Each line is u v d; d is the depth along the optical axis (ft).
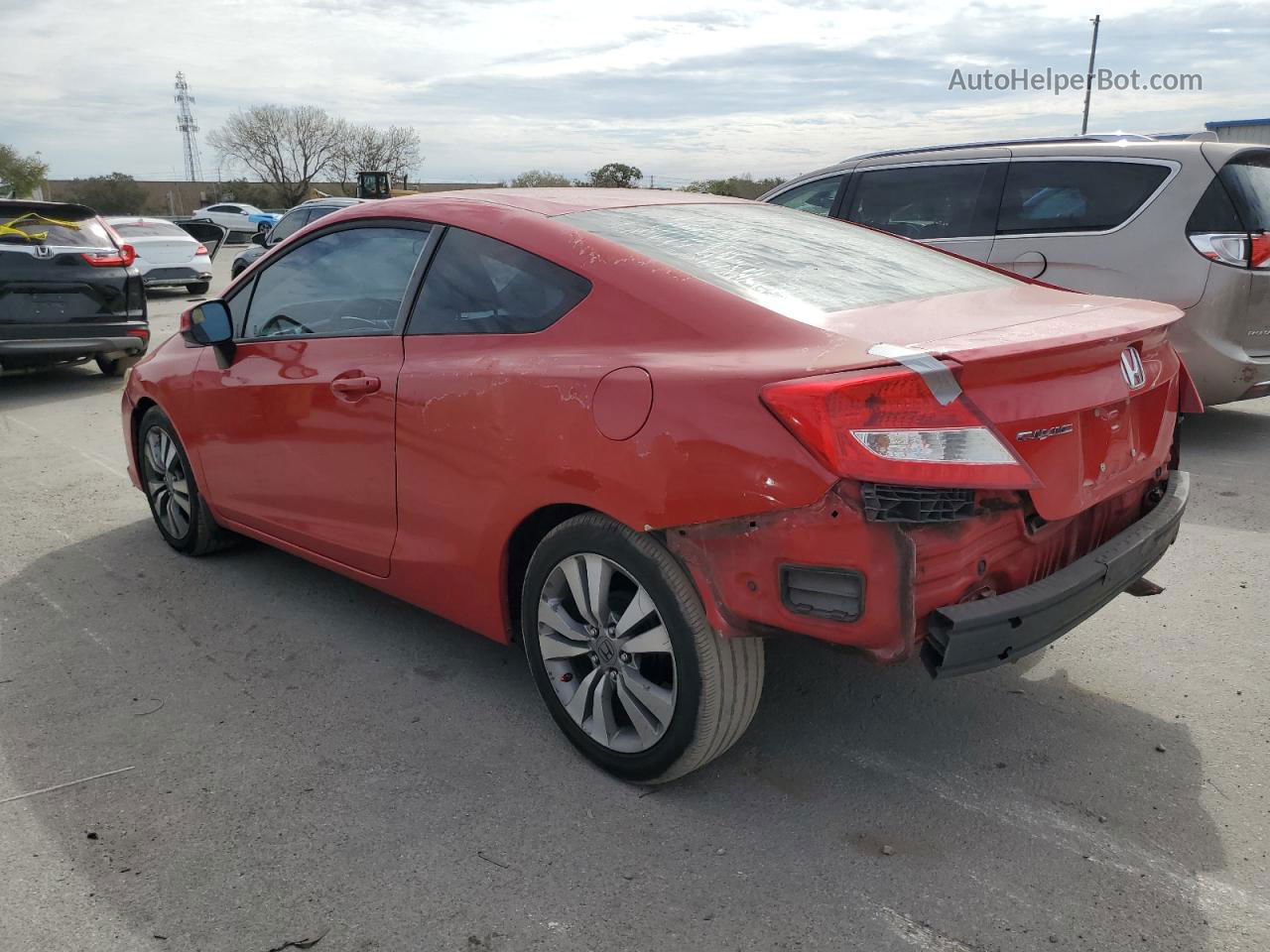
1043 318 8.82
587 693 9.27
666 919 7.42
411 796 9.00
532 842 8.34
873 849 8.19
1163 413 9.65
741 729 8.61
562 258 9.37
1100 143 20.45
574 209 10.39
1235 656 11.46
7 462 21.35
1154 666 11.28
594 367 8.55
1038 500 7.75
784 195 25.55
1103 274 19.94
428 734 10.09
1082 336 7.98
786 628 7.50
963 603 7.48
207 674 11.45
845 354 7.43
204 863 8.12
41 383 31.86
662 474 7.88
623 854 8.17
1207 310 18.84
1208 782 9.04
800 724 10.16
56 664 11.74
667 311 8.53
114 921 7.45
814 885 7.77
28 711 10.63
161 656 11.92
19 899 7.70
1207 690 10.72
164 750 9.84
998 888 7.70
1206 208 18.89
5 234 28.45
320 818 8.70
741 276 9.13
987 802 8.81
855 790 9.00
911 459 6.95
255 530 13.28
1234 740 9.74
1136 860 8.00
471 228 10.28
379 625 12.75
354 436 10.94
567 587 9.32
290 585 14.10
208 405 13.23
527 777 9.29
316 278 11.96
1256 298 18.92
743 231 10.67
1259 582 13.52
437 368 9.96
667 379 7.96
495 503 9.43
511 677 11.32
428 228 10.75
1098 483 8.48
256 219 146.92
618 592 8.99
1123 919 7.34
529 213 10.14
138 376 14.96
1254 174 19.19
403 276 10.83
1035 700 10.59
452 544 10.09
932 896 7.62
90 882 7.90
